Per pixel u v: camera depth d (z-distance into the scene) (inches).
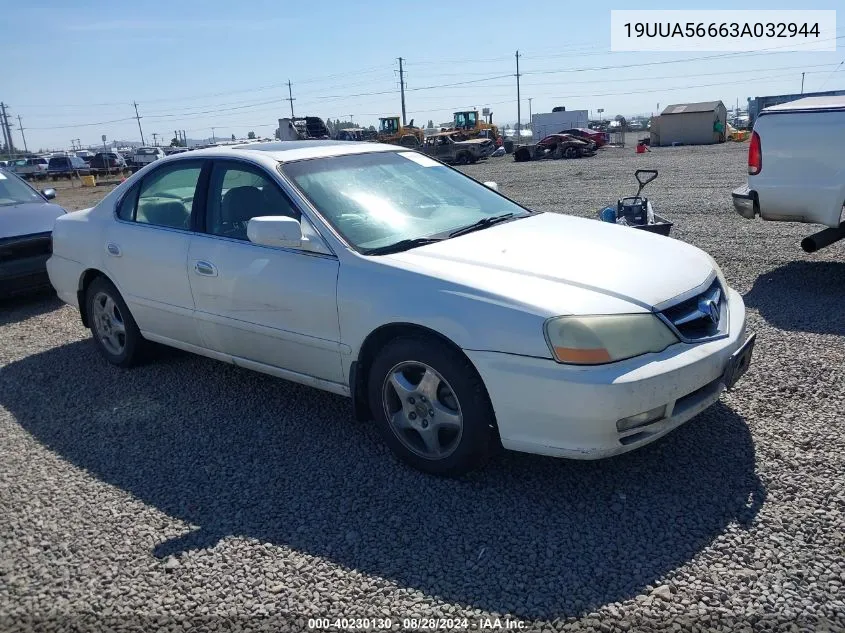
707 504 122.3
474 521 122.1
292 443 155.2
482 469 139.1
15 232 282.7
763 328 206.7
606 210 243.4
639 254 142.9
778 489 124.9
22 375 209.5
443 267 134.0
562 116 2369.6
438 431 134.6
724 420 151.2
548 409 118.1
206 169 175.5
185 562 115.7
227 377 196.5
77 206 859.4
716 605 98.9
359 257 141.7
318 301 145.6
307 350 152.1
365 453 148.8
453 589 105.7
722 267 280.4
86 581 112.6
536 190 661.3
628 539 114.4
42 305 301.3
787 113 237.9
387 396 140.4
